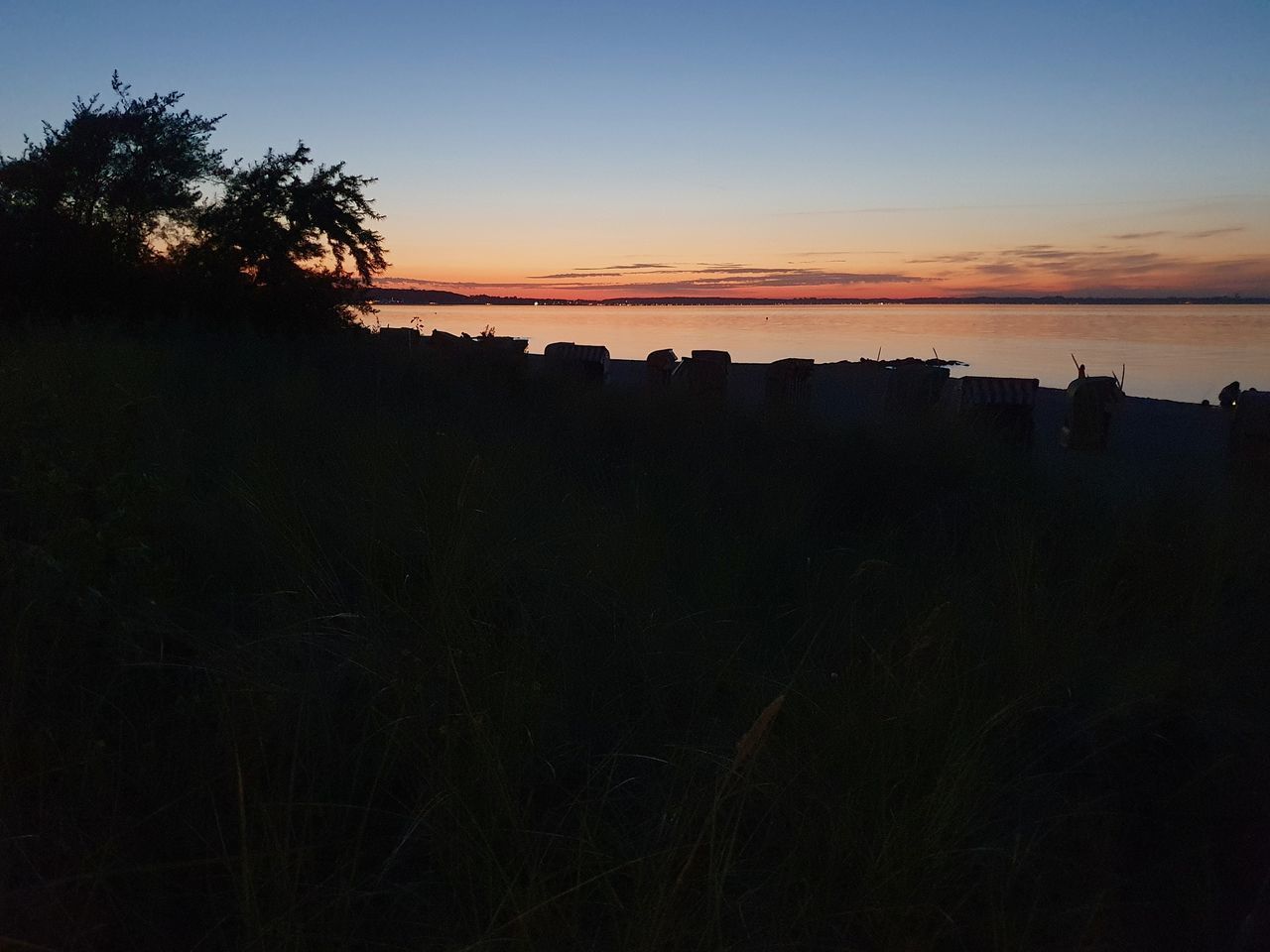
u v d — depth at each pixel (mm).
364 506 5992
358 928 2939
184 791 3367
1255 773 4125
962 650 4637
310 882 3043
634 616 4906
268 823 3002
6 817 3086
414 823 3111
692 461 8836
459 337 22547
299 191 22484
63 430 6359
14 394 7020
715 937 2865
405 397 12172
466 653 4105
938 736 3736
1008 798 3771
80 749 3404
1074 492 8047
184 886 3084
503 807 3242
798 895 3170
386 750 3477
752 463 8938
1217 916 3369
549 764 3578
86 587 4008
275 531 5293
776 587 5848
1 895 2816
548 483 7305
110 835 3070
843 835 3311
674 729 4117
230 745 3412
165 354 12320
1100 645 5059
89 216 20031
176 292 20797
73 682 3811
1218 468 10734
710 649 4688
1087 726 4230
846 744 3701
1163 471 10773
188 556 5250
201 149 21375
